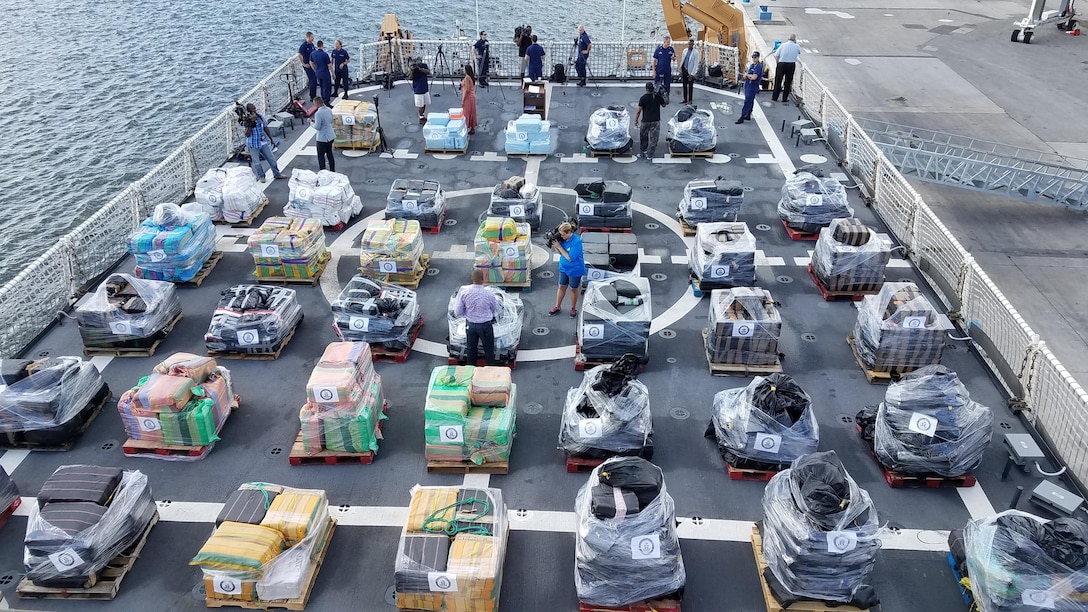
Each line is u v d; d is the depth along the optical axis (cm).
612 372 1029
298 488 970
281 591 826
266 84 2138
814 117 2158
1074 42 4675
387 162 1936
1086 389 2119
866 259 1345
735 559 898
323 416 995
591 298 1203
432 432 983
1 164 2997
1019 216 2925
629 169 1894
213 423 1043
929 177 2631
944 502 976
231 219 1641
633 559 788
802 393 999
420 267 1452
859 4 5606
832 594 814
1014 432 1090
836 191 1565
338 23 4666
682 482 1002
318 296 1408
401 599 810
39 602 844
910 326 1144
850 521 791
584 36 2394
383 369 1220
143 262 1395
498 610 835
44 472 1020
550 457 1043
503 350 1198
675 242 1580
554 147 2012
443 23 4694
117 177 2939
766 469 998
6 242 2550
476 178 1856
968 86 4006
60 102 3547
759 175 1858
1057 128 3494
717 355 1196
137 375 1201
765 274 1467
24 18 4722
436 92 2411
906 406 984
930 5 5594
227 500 888
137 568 882
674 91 2412
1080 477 999
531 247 1505
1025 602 769
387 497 980
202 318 1348
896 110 3706
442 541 819
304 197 1588
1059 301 2452
